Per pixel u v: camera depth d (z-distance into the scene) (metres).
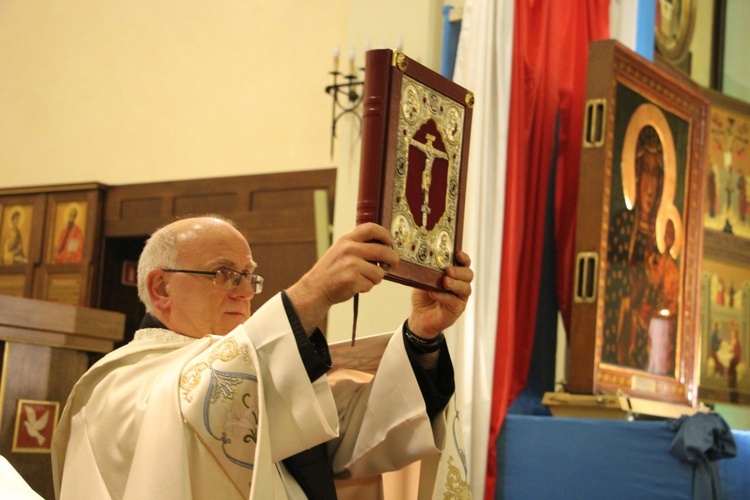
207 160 8.20
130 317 8.74
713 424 3.99
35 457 3.29
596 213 4.75
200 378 2.09
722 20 7.22
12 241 8.85
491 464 4.46
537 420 4.45
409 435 2.44
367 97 2.04
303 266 7.61
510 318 4.69
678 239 5.43
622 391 4.84
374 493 2.71
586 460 4.27
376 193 2.02
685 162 5.53
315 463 2.45
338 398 2.61
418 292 2.45
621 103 5.00
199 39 8.44
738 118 7.08
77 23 9.05
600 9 5.49
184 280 2.57
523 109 5.01
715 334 6.70
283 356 2.04
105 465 2.23
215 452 2.06
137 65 8.69
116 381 2.32
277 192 7.84
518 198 4.89
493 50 4.89
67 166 8.84
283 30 8.09
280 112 7.97
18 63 9.26
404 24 5.66
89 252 8.45
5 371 3.20
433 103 2.19
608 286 4.84
